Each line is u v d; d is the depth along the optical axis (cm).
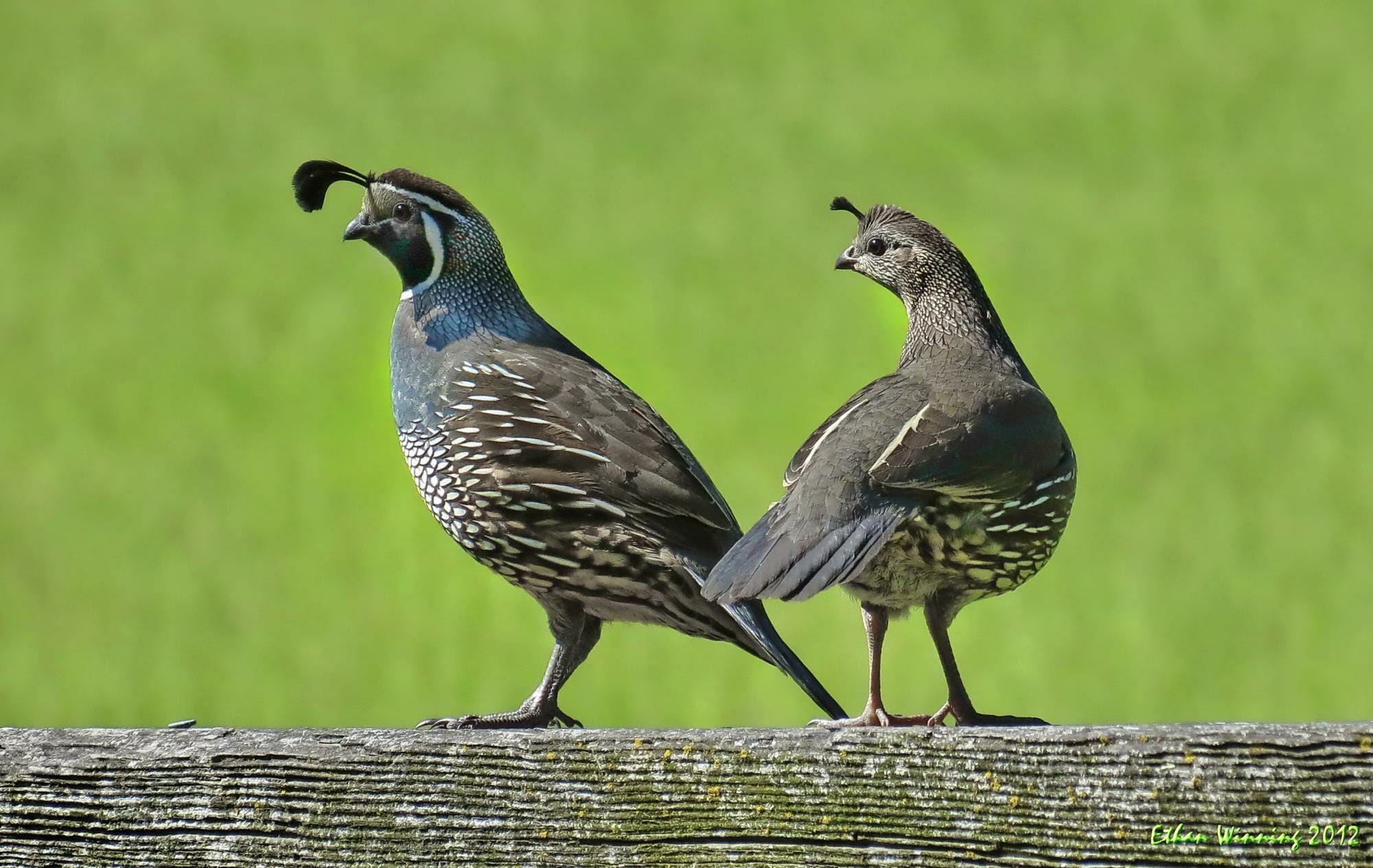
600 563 652
